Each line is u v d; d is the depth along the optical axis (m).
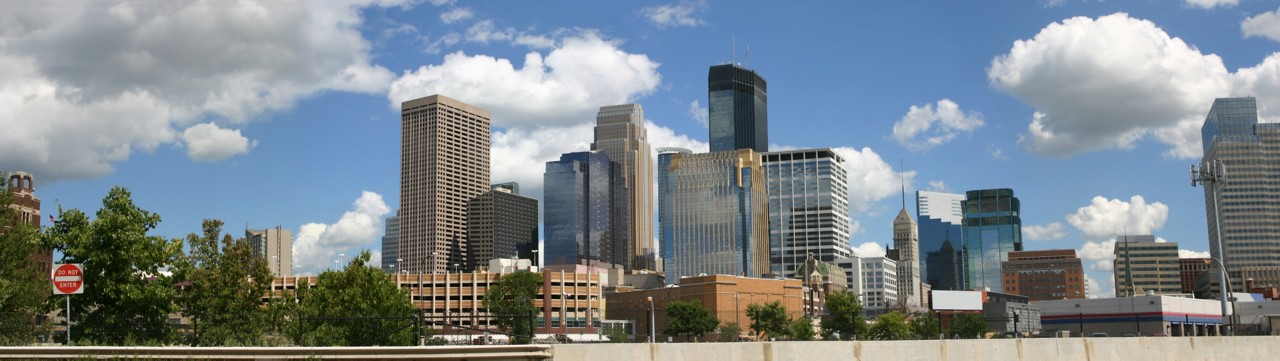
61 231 50.12
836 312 150.75
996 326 147.12
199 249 83.31
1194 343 55.22
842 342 42.31
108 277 49.31
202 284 72.25
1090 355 50.25
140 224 51.03
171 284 51.53
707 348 39.38
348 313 80.75
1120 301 150.88
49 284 53.62
